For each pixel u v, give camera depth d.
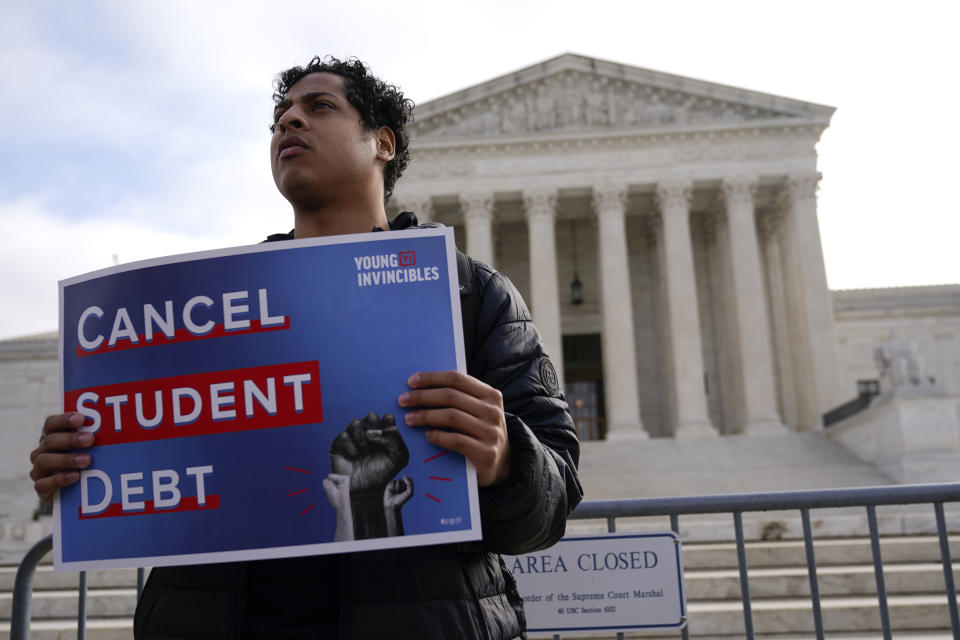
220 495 2.50
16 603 5.86
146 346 2.65
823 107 48.56
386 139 3.31
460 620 2.50
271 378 2.55
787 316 50.38
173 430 2.58
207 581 2.64
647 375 53.62
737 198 48.00
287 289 2.62
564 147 49.03
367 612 2.43
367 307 2.60
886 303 59.41
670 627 5.53
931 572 13.51
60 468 2.62
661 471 36.12
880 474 31.42
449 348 2.59
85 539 2.58
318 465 2.48
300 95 3.09
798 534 17.61
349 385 2.53
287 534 2.44
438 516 2.41
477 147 49.09
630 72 49.50
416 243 2.68
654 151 48.84
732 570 15.02
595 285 55.38
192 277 2.66
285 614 2.58
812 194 47.81
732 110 49.41
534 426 2.79
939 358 58.81
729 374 50.56
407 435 2.47
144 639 2.68
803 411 47.44
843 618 12.25
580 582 5.64
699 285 54.59
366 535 2.41
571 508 2.85
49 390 60.78
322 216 3.11
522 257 55.62
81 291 2.77
